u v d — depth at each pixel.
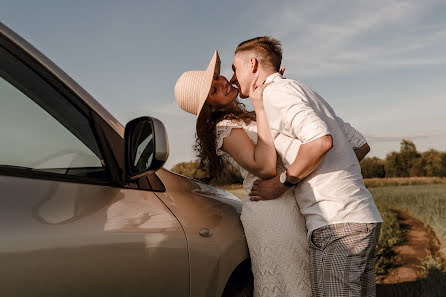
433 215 10.83
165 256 1.67
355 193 1.98
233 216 2.20
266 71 2.21
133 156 1.66
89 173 1.59
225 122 2.21
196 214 1.96
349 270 1.91
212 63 2.19
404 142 74.50
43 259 1.29
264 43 2.23
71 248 1.36
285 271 2.03
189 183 2.21
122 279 1.50
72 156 1.56
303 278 2.05
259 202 2.10
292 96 1.95
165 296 1.67
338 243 1.94
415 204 14.74
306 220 2.07
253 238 2.08
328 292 1.93
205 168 2.44
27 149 1.45
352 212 1.94
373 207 2.03
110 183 1.65
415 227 10.55
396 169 74.00
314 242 2.01
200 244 1.85
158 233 1.67
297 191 2.10
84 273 1.39
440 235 8.23
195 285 1.81
